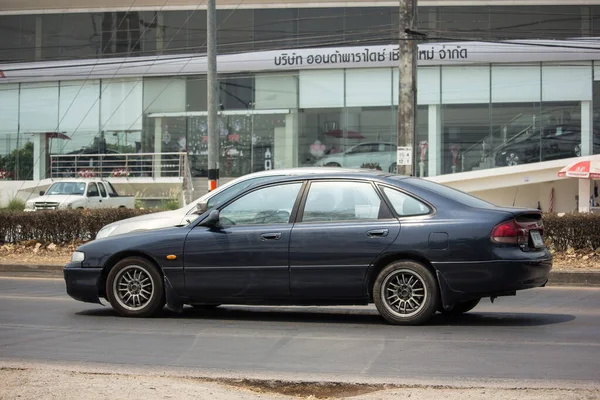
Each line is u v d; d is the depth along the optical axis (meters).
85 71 35.03
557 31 31.42
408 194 8.75
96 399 5.39
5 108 36.19
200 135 34.09
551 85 31.72
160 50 34.25
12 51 35.72
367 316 9.77
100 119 35.16
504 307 10.60
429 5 31.84
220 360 7.05
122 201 29.09
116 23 34.69
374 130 32.69
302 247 8.77
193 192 32.06
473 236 8.36
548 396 5.53
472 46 31.73
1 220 18.67
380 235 8.60
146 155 34.31
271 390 5.97
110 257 9.53
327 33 32.78
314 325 8.98
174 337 8.23
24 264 16.34
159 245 9.30
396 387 5.91
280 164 33.44
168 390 5.68
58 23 35.22
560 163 30.16
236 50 33.47
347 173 9.09
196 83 34.19
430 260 8.45
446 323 9.00
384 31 32.31
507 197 32.47
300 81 33.25
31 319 9.56
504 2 31.61
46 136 35.81
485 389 5.77
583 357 7.04
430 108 32.34
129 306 9.55
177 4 34.00
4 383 5.85
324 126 33.09
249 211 9.15
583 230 15.11
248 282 8.95
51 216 18.58
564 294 12.17
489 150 32.03
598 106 31.45
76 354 7.37
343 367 6.70
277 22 33.12
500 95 31.98
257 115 33.69
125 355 7.31
